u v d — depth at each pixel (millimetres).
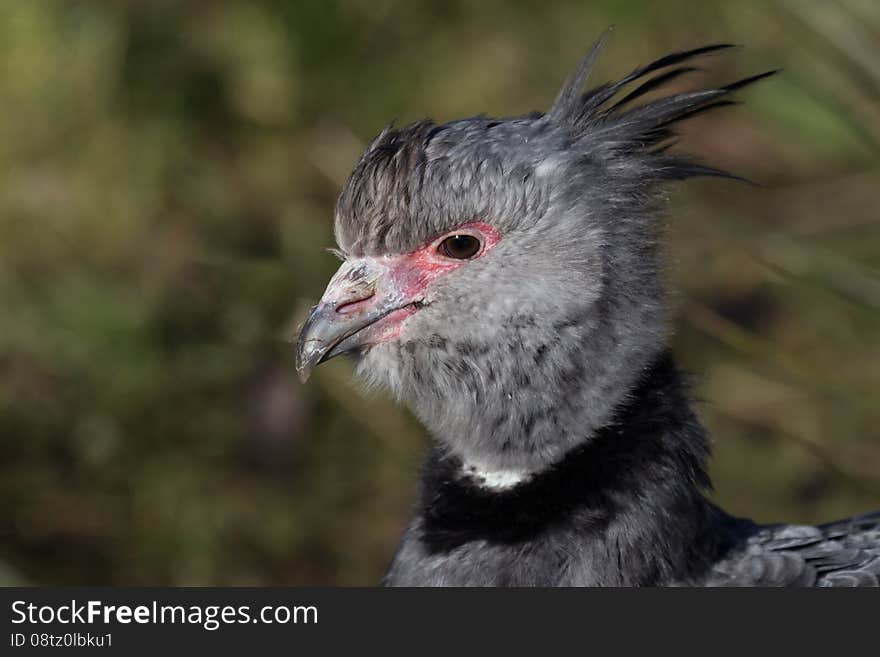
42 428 8516
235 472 8430
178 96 9758
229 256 9117
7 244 9195
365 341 5250
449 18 10078
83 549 8102
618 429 4957
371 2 10047
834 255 7418
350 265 5305
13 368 8742
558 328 5023
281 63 9867
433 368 5230
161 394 8617
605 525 4871
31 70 9703
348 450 8523
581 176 5090
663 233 5293
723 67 9492
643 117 5273
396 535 8227
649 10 9906
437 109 9719
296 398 8594
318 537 8219
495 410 5125
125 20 9891
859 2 7367
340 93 9859
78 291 8953
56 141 9578
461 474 5211
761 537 5328
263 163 9625
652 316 5090
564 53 9891
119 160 9531
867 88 7352
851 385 7746
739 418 8211
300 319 8625
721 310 8680
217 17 9961
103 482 8375
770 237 7355
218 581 8008
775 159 9492
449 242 5137
